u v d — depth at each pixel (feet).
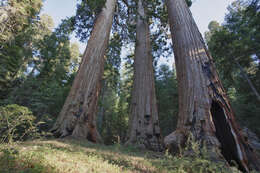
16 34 42.96
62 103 50.65
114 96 95.71
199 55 17.90
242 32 57.31
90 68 24.62
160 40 50.29
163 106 61.77
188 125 14.51
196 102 15.14
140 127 23.39
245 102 57.72
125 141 24.53
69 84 59.93
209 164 9.05
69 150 11.08
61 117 20.61
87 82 23.44
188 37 19.86
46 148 10.00
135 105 26.13
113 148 16.65
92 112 22.45
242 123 57.72
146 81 28.22
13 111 10.49
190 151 12.43
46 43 64.95
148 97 26.12
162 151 20.63
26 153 7.59
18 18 37.55
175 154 13.67
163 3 44.01
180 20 22.34
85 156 9.59
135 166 9.14
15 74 50.21
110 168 7.62
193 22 21.97
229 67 53.72
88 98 22.44
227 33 51.98
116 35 47.26
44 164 6.45
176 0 25.29
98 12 34.81
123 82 90.17
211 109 14.73
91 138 20.59
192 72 17.03
